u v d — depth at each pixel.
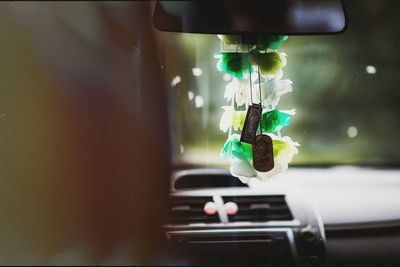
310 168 1.36
